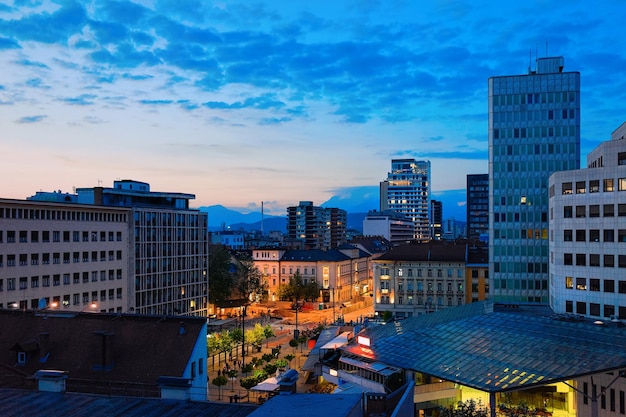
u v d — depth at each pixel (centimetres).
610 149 8319
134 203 14388
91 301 11662
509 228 13638
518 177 13600
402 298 15675
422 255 15750
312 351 9594
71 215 11275
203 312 15612
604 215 8281
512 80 13675
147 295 13375
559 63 13662
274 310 17962
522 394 7188
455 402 6881
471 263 15312
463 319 7844
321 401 2705
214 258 17300
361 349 7844
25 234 10162
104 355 5231
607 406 6500
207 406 3133
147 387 4969
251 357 11581
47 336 5497
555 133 13400
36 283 10350
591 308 8362
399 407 2795
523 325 7112
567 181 8800
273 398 2791
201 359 5531
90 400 3241
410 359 6919
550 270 9581
